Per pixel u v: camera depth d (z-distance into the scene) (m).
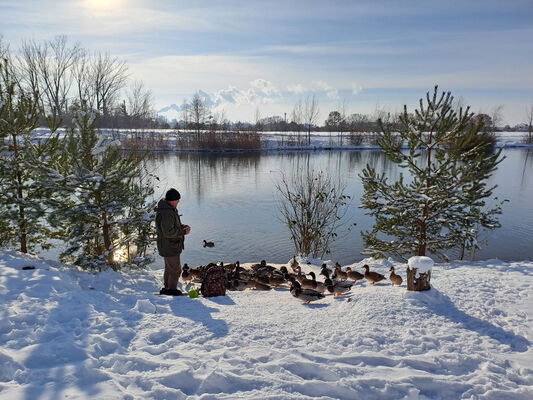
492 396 3.68
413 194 10.03
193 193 29.64
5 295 5.49
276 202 25.94
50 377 3.59
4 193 9.35
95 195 8.98
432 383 3.85
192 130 85.75
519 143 90.94
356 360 4.24
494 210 10.70
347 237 17.81
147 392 3.49
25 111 9.78
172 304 6.02
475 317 5.50
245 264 12.57
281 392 3.59
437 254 11.07
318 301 6.79
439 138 9.95
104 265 9.09
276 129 137.00
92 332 4.65
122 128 61.47
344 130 120.56
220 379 3.71
